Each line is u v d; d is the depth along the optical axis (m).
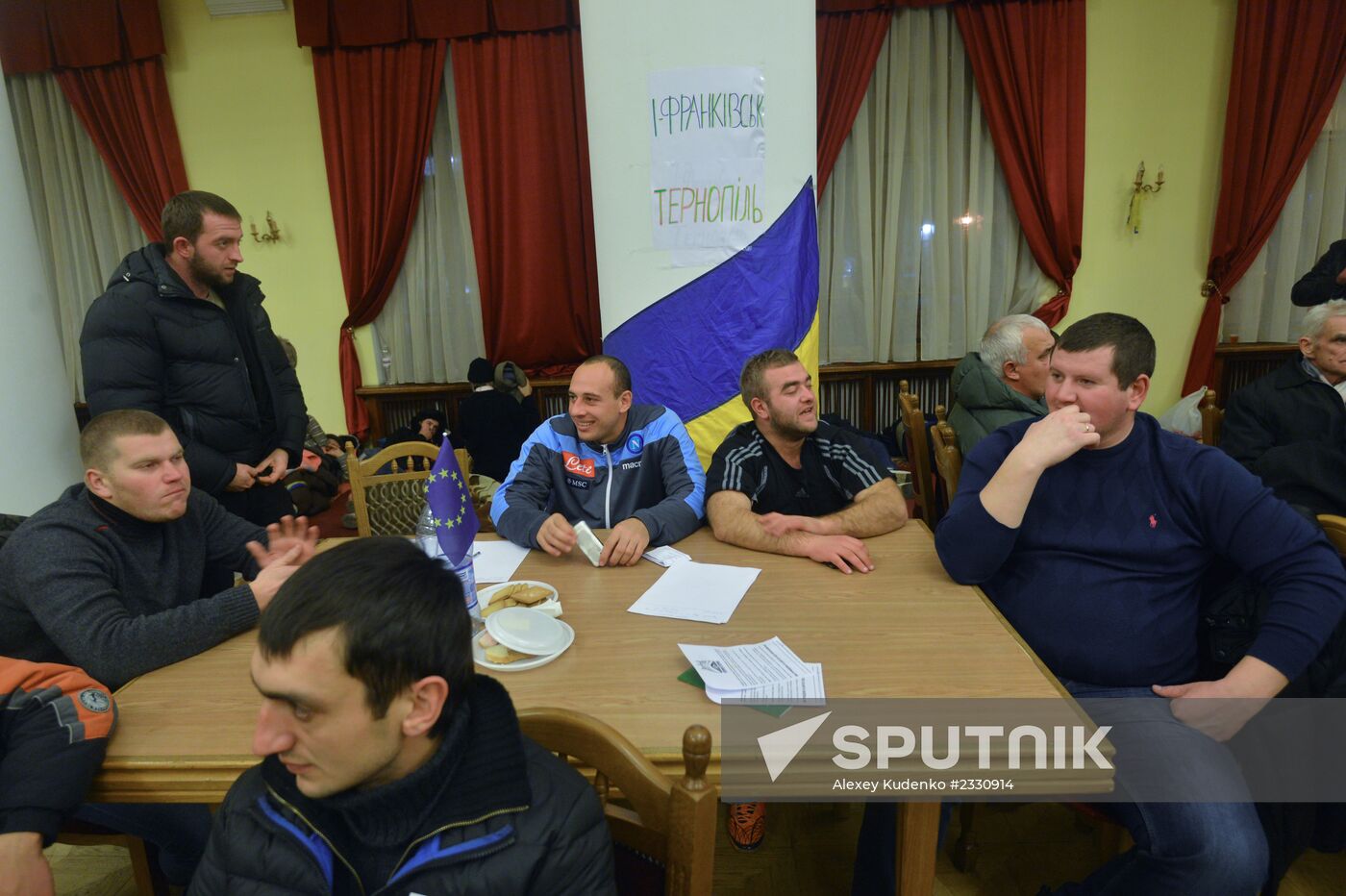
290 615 0.61
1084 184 4.01
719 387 2.73
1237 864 1.08
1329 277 2.91
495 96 3.93
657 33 2.48
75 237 4.23
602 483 1.97
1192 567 1.36
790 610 1.37
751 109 2.54
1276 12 3.67
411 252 4.19
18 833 0.92
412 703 0.65
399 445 2.36
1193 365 4.15
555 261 4.12
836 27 3.78
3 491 2.16
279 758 0.71
